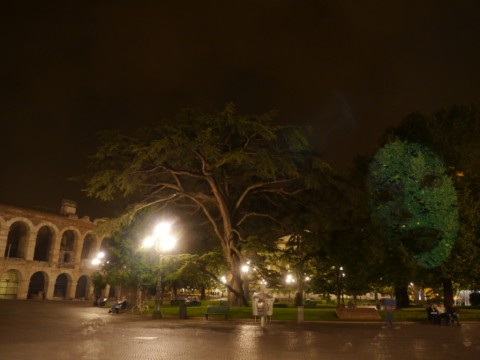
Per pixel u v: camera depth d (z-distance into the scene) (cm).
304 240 4028
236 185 4384
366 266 3866
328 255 4081
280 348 1608
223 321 2933
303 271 4262
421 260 3475
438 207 3453
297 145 3666
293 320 3050
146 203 4206
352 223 4047
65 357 1296
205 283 4266
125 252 4253
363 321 3072
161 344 1652
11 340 1666
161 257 3406
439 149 3744
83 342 1647
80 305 4991
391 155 3709
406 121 4031
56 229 7144
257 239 3753
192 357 1353
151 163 3794
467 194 3534
